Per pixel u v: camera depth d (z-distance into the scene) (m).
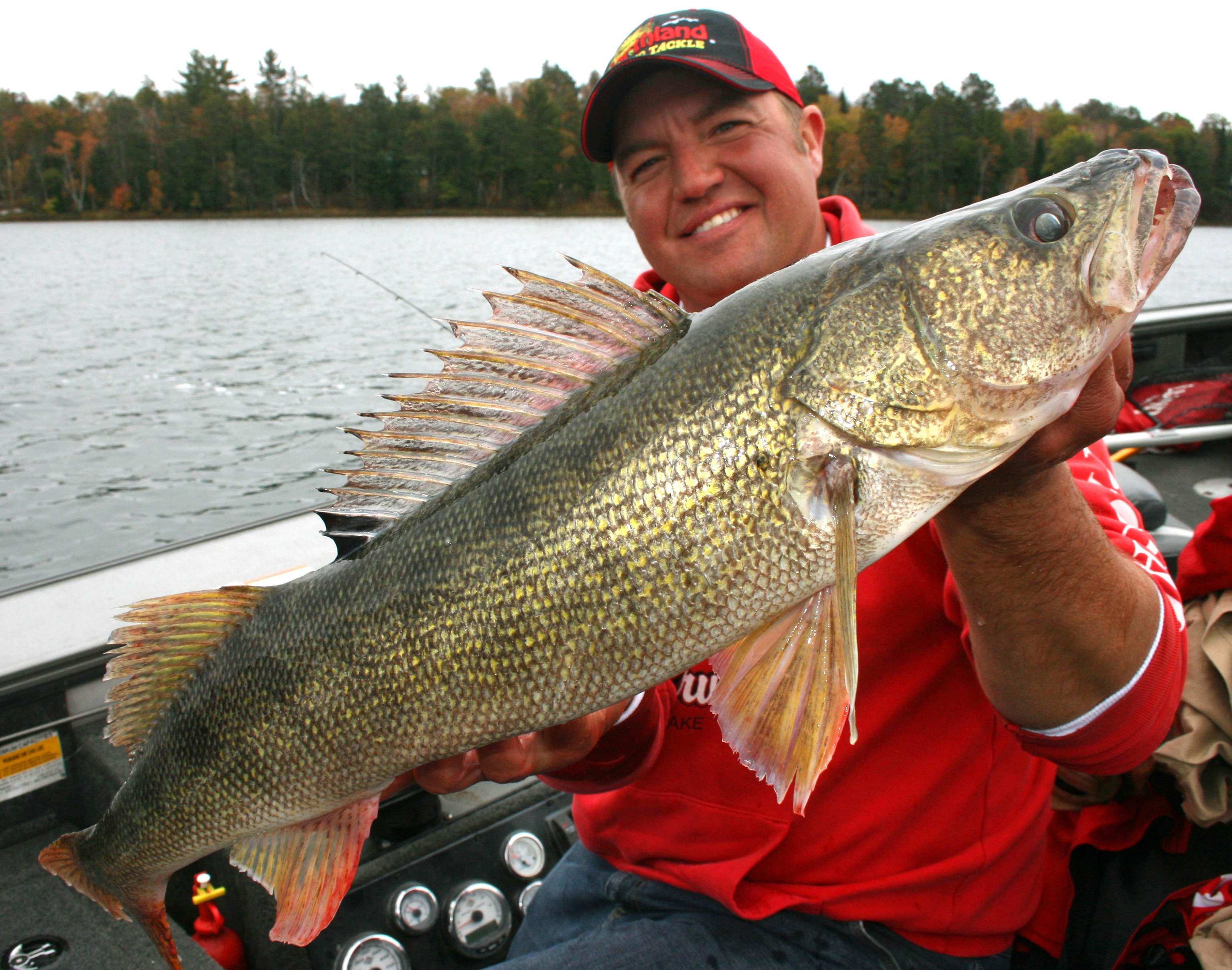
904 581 1.79
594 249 20.08
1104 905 1.89
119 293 18.11
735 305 1.48
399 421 1.65
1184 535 3.19
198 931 2.22
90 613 2.71
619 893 2.02
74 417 8.91
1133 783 1.91
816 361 1.39
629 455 1.44
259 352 12.60
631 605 1.43
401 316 16.00
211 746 1.71
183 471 7.05
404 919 2.23
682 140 2.30
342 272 21.30
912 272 1.39
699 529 1.41
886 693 1.80
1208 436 4.29
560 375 1.58
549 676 1.48
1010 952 1.93
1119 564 1.46
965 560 1.44
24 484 6.62
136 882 1.83
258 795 1.69
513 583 1.48
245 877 2.21
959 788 1.81
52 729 2.46
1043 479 1.36
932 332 1.37
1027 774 1.88
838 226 2.48
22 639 2.54
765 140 2.28
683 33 2.26
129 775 1.81
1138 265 1.36
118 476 6.89
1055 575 1.40
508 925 2.29
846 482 1.37
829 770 1.81
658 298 1.52
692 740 1.93
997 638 1.48
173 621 1.75
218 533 3.44
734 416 1.41
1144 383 4.60
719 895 1.83
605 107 2.39
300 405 9.60
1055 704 1.50
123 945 1.98
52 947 1.97
